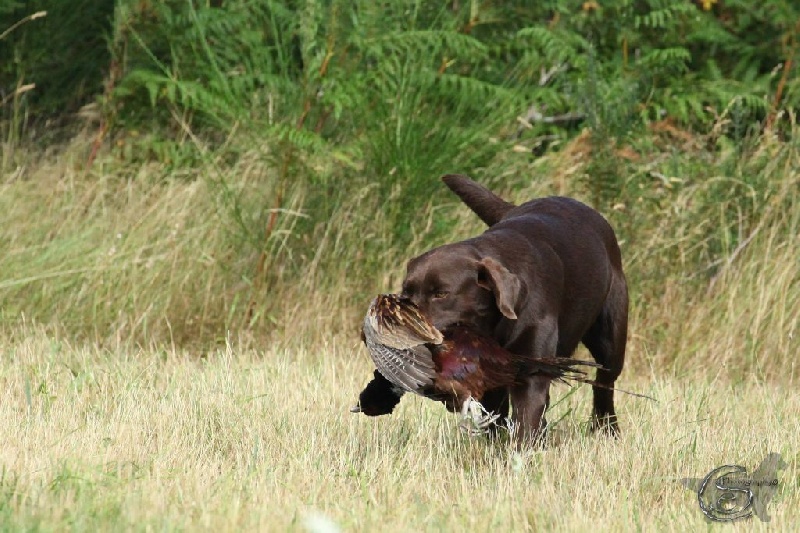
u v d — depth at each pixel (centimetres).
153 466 988
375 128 1723
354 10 1727
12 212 1723
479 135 1766
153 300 1623
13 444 1043
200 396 1277
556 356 1126
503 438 1145
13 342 1550
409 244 1714
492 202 1320
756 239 1730
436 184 1734
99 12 2145
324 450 1086
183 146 1945
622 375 1564
